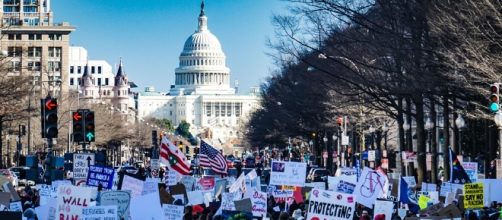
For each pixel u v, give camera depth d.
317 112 133.38
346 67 82.81
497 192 42.62
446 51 65.94
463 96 73.25
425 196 43.84
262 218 39.78
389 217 38.62
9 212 30.09
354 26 87.38
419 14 69.56
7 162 157.50
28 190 52.34
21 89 123.38
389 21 75.06
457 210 35.00
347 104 110.69
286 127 174.25
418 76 71.19
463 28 62.28
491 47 63.50
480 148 99.25
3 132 144.12
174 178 55.81
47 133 62.06
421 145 86.38
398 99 92.81
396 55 74.00
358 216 40.28
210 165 58.94
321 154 170.12
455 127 89.44
